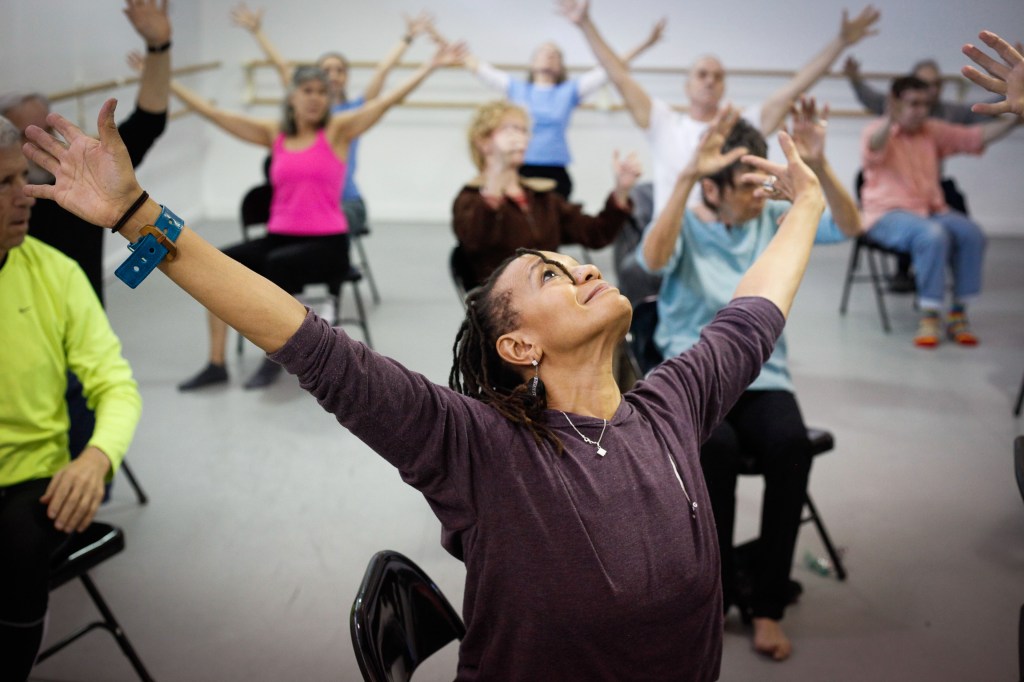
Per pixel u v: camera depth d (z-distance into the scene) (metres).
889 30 6.45
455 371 1.37
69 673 2.15
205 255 1.09
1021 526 2.79
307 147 3.91
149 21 2.56
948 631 2.31
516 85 5.70
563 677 1.16
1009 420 3.57
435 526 2.81
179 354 4.25
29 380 1.91
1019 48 1.36
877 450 3.31
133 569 2.58
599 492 1.15
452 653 2.24
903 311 5.00
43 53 4.59
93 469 1.86
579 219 3.14
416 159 7.10
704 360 1.35
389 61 5.52
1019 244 6.55
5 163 1.70
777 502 2.21
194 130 6.83
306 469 3.16
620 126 6.91
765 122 4.07
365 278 5.49
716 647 1.25
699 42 6.73
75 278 2.01
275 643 2.27
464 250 3.05
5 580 1.77
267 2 6.80
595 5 6.71
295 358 1.10
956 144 4.74
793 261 1.46
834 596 2.46
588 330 1.20
